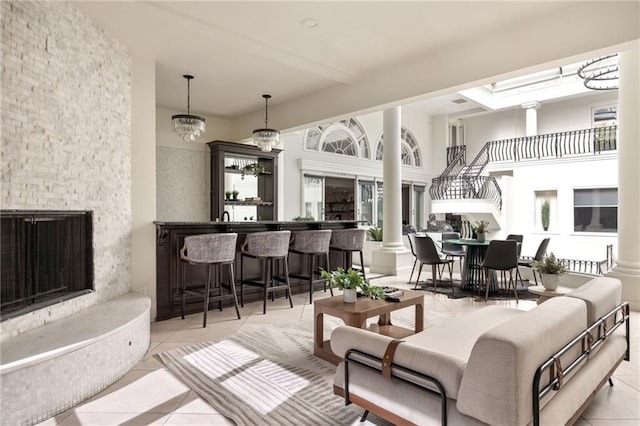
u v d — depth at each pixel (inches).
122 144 146.6
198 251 152.6
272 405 90.9
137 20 134.6
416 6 128.5
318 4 127.7
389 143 289.7
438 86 164.7
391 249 288.2
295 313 174.7
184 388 100.3
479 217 403.9
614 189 368.5
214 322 159.9
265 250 174.7
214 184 272.2
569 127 442.6
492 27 143.5
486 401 56.1
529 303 196.9
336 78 195.0
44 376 85.0
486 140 502.9
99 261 132.0
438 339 93.0
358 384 74.7
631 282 179.8
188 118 191.6
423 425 63.9
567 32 129.7
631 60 185.0
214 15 134.4
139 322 118.4
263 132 218.7
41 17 106.5
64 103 115.3
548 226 402.3
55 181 111.3
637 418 85.7
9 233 99.1
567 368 69.2
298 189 350.6
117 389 99.7
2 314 95.6
